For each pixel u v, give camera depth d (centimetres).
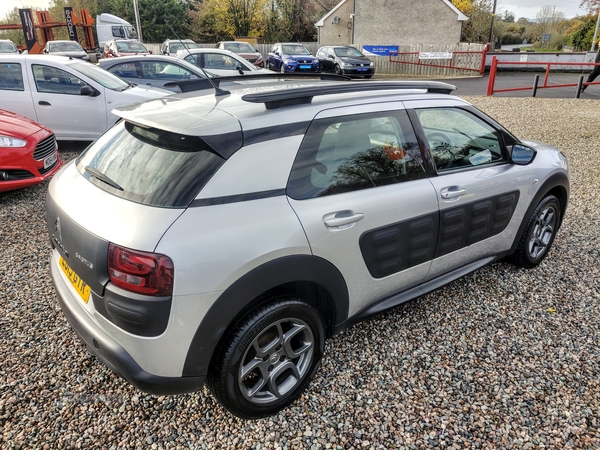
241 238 194
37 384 246
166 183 197
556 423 227
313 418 230
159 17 3419
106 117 723
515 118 1044
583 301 334
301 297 241
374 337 292
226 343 202
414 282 286
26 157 506
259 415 223
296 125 223
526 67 2478
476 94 1503
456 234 293
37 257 389
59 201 226
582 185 598
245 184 203
